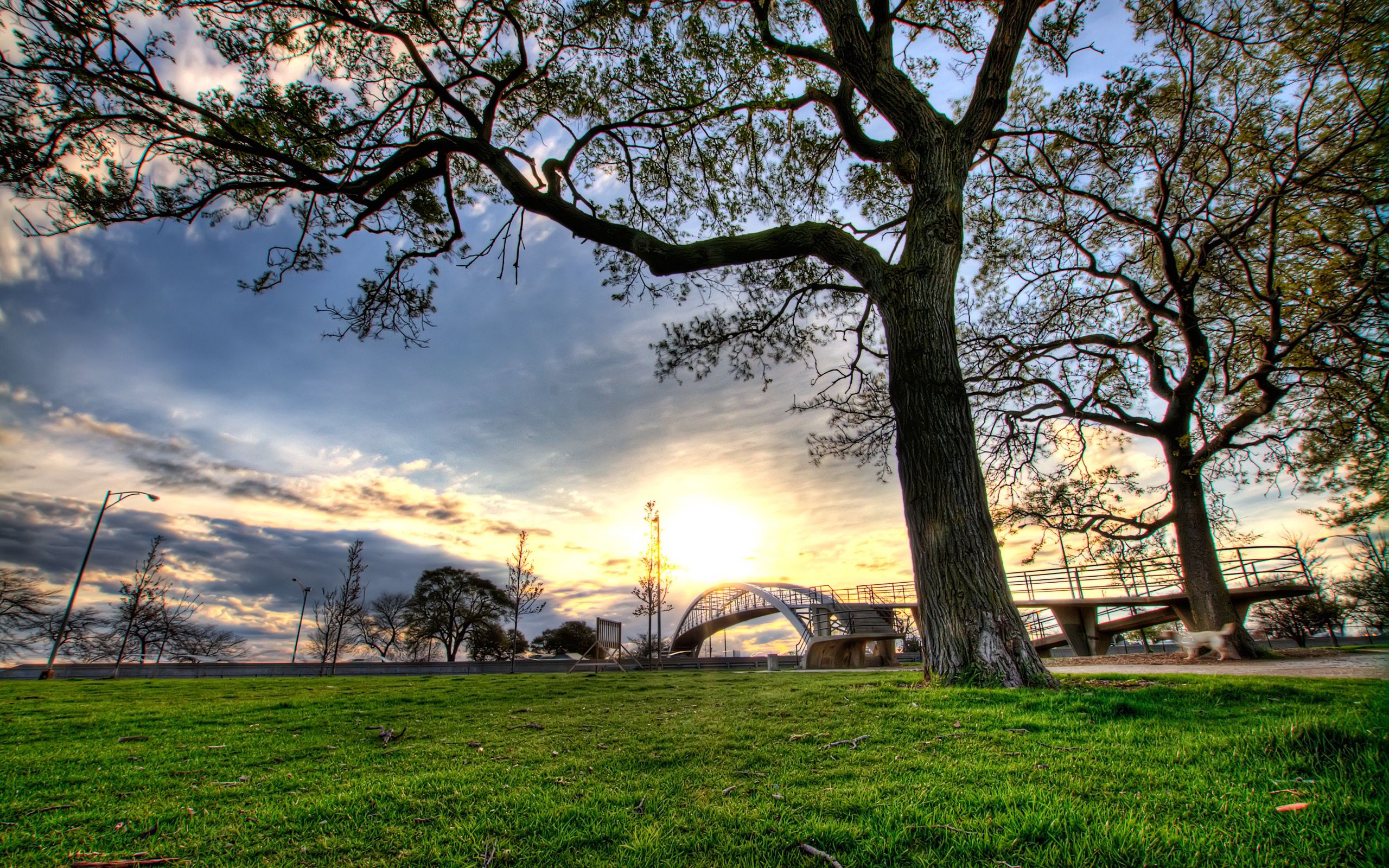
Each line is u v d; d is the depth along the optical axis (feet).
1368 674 30.35
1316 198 45.96
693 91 44.04
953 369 30.66
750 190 53.52
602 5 39.83
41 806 12.32
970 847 8.58
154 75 34.01
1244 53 48.52
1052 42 45.37
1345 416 48.39
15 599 108.99
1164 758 12.82
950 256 32.55
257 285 42.60
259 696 39.11
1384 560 44.88
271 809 11.68
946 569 27.81
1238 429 55.52
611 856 8.96
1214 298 58.65
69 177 33.58
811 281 53.57
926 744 15.55
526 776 13.76
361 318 45.29
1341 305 43.27
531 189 38.68
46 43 31.42
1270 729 13.56
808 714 21.15
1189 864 7.76
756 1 40.55
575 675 65.87
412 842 9.74
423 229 48.42
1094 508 62.49
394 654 172.24
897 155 40.29
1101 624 102.63
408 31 39.78
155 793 13.41
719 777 13.12
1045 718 17.92
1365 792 9.52
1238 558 75.36
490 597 177.47
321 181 39.14
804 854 8.79
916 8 45.29
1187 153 55.67
